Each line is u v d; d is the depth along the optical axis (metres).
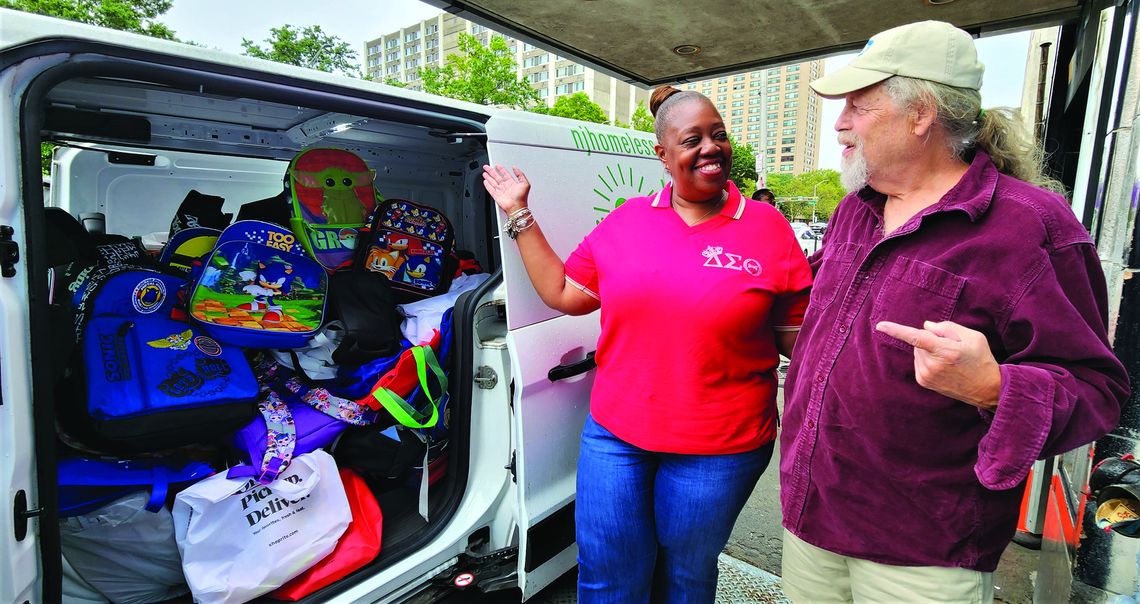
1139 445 1.36
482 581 1.85
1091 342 0.93
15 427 1.05
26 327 1.08
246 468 1.59
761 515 2.93
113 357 1.52
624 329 1.50
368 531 1.78
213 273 1.75
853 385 1.14
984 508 1.07
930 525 1.10
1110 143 1.62
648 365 1.48
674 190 1.53
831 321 1.22
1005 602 2.28
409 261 2.27
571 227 1.95
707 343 1.42
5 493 1.04
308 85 1.44
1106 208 1.62
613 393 1.55
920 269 1.05
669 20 3.27
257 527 1.58
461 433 1.88
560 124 2.02
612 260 1.53
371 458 1.88
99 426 1.41
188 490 1.51
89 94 1.74
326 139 2.56
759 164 16.73
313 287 1.93
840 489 1.19
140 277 1.70
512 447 1.86
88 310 1.60
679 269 1.42
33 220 1.07
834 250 1.29
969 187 1.04
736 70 4.20
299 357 1.91
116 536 1.48
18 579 1.06
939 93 1.04
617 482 1.58
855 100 1.14
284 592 1.62
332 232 2.14
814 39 3.51
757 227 1.47
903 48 1.05
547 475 1.83
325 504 1.71
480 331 1.91
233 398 1.61
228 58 1.30
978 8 2.95
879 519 1.15
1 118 1.01
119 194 2.79
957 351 0.88
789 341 1.57
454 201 3.08
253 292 1.81
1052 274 0.95
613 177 2.20
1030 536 2.65
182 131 2.26
